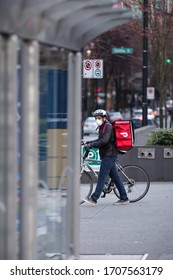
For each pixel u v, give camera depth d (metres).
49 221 11.89
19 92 9.99
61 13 10.34
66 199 12.63
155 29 56.56
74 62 12.60
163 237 18.19
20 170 10.02
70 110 12.48
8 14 8.96
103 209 22.98
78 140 12.71
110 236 18.28
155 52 61.81
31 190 10.12
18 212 10.09
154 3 53.81
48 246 11.88
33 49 10.09
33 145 10.09
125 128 22.50
